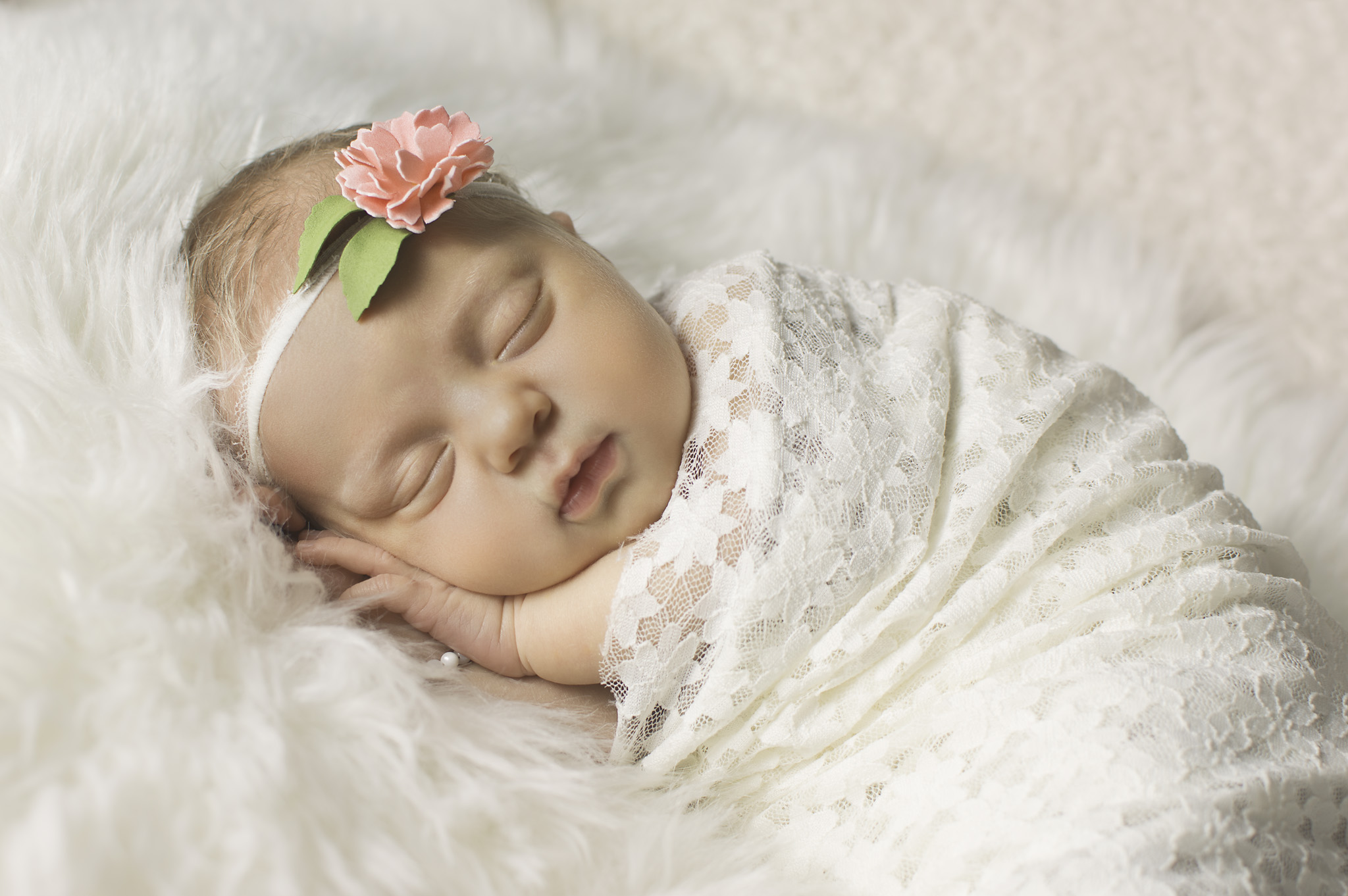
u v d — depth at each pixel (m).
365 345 0.99
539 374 1.01
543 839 0.91
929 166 1.92
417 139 1.03
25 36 1.40
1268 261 1.77
